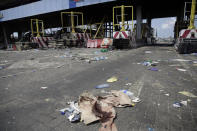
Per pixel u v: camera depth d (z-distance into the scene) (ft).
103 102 8.50
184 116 7.18
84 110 7.63
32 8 72.33
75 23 96.12
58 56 32.19
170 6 73.67
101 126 6.54
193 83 11.98
